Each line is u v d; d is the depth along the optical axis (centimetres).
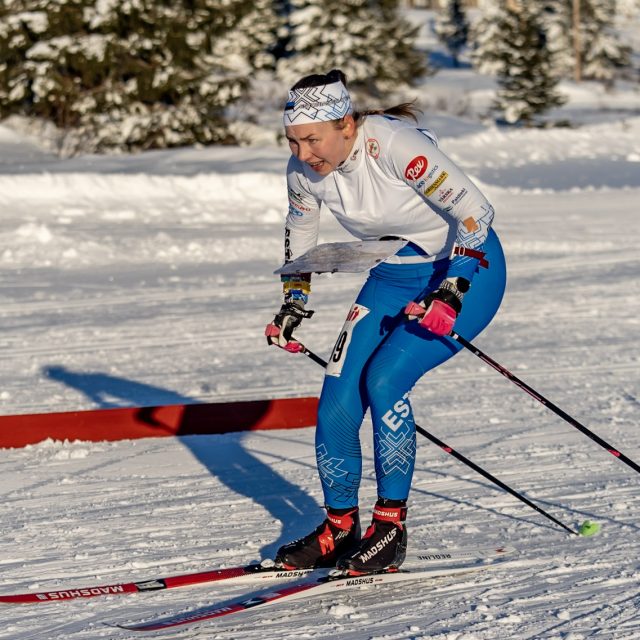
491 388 1952
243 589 994
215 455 1560
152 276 3519
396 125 963
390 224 999
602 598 931
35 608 954
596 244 3944
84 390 2036
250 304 2994
